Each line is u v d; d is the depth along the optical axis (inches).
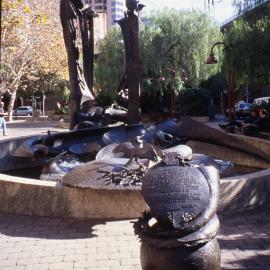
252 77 796.0
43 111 1963.6
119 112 383.2
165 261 116.9
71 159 313.7
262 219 225.5
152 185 124.5
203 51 1170.0
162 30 1192.2
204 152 374.0
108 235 204.5
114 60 1254.3
